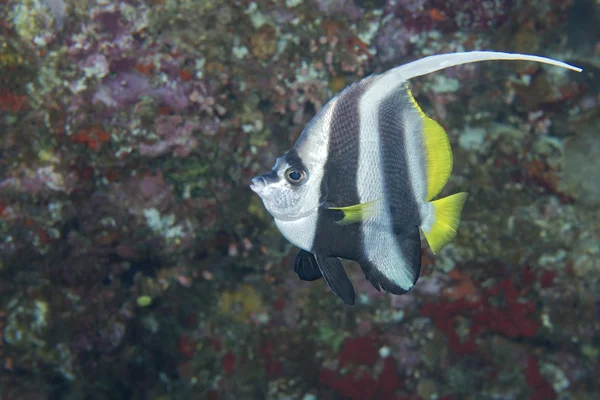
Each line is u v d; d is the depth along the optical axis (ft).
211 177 3.83
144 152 3.56
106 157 3.51
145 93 3.43
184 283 3.99
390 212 2.04
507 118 4.07
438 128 2.02
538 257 3.84
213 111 3.67
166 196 3.71
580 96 3.89
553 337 3.89
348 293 2.10
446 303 3.92
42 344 3.66
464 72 3.87
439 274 3.91
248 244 4.01
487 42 3.82
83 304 3.75
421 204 2.06
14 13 3.16
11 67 3.25
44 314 3.67
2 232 3.44
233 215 3.93
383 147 2.01
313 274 2.17
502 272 3.85
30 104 3.33
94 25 3.23
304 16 3.53
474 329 3.95
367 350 4.00
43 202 3.48
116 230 3.68
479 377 3.94
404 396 3.96
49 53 3.25
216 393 4.02
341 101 2.01
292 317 4.08
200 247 3.92
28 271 3.60
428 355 3.98
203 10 3.34
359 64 3.75
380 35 3.68
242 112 3.78
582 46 3.90
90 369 3.77
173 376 4.07
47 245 3.55
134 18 3.26
